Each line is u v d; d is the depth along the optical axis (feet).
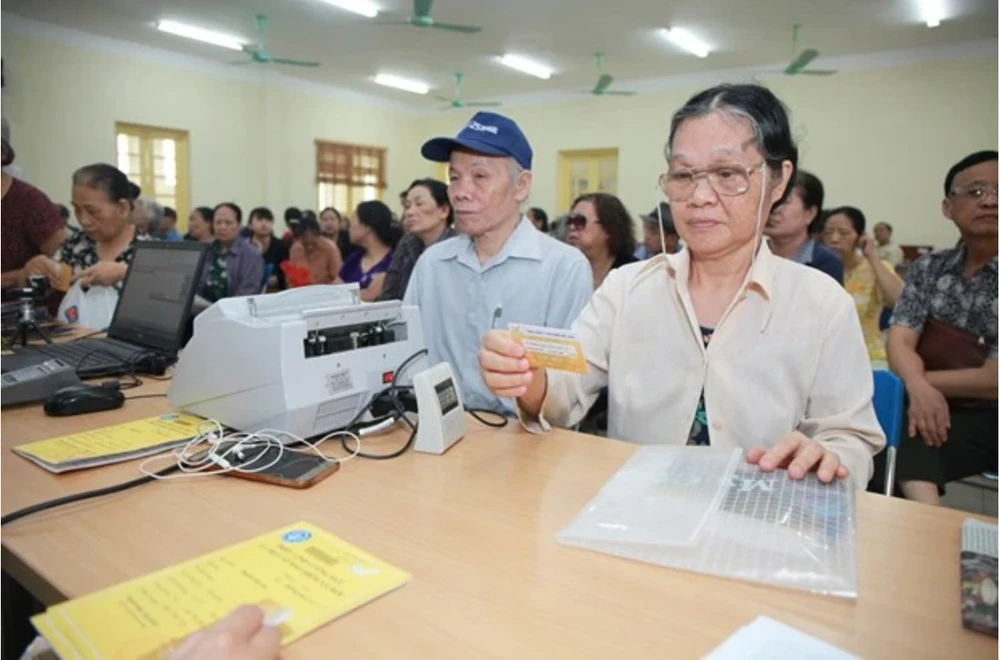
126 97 24.18
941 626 1.83
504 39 23.07
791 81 25.93
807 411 3.74
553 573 2.08
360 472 2.96
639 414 3.98
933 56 23.27
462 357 5.72
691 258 3.93
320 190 31.37
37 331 6.06
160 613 1.81
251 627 1.61
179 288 5.08
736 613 1.88
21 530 2.32
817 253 7.33
